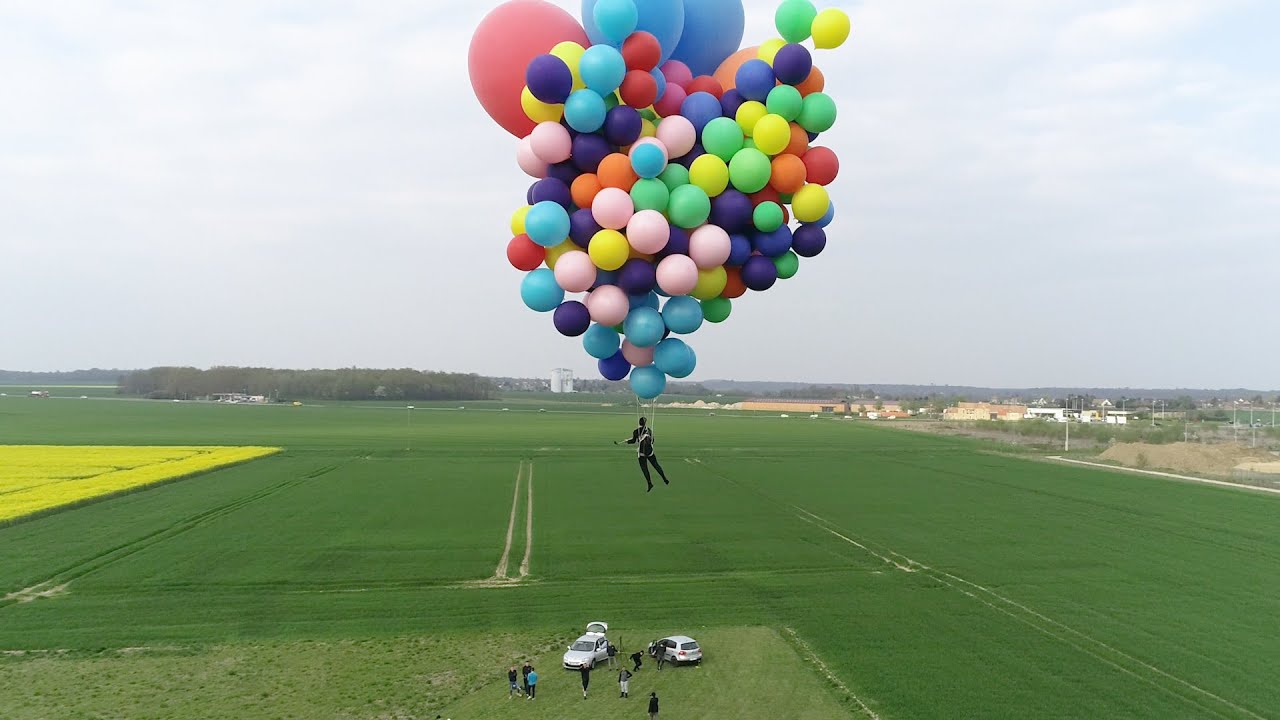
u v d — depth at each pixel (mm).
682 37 14539
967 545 36812
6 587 27625
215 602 26516
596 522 41344
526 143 14234
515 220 14820
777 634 24188
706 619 25547
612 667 21594
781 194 14195
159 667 21078
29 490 46688
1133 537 39188
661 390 15125
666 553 34469
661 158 12820
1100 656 22703
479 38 14062
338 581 29328
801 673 21172
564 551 34656
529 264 14500
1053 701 19547
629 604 27062
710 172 13188
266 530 37875
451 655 22281
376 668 21297
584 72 12586
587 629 23703
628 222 13125
